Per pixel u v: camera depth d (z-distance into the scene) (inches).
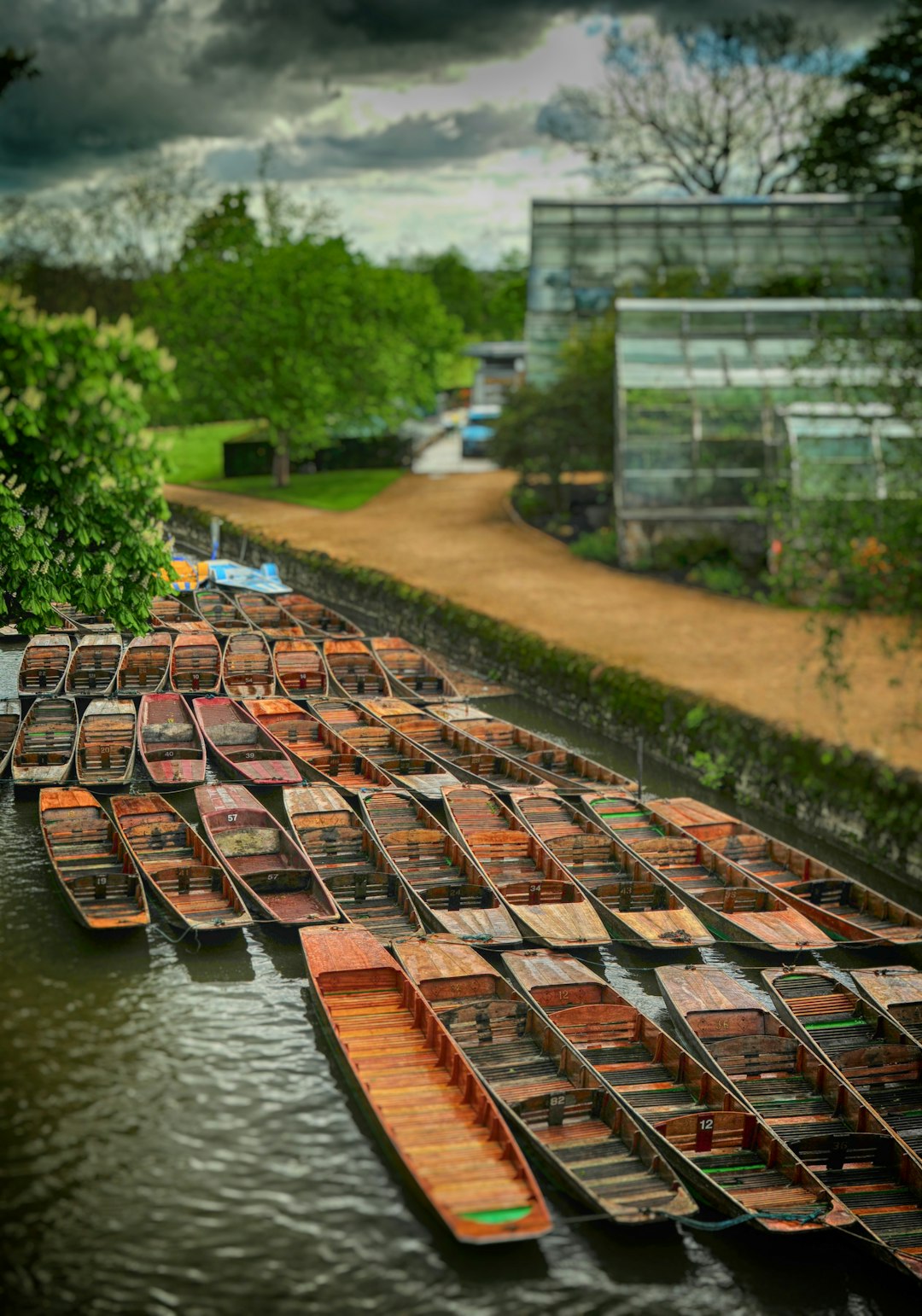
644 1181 609.0
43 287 3631.9
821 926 911.0
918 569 1124.5
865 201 2696.9
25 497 809.5
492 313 5797.2
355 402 2679.6
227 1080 690.2
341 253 2689.5
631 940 853.2
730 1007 771.4
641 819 1093.1
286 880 903.1
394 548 2087.8
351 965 776.3
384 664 1533.0
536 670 1486.2
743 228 2696.9
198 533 2354.8
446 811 1070.4
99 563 856.9
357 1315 538.3
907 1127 702.5
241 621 1674.5
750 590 1752.0
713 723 1234.0
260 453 3026.6
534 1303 553.0
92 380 733.3
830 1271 595.5
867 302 1892.2
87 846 967.6
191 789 1134.4
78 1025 736.3
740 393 1861.5
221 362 2576.3
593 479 2527.1
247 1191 604.1
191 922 818.2
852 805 1074.7
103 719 1219.2
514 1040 738.2
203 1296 542.0
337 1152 634.8
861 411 1672.0
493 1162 602.2
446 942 823.7
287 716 1295.5
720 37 2878.9
